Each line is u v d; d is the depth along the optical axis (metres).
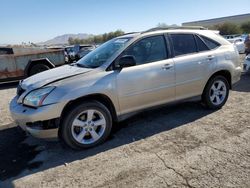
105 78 4.46
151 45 5.02
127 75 4.64
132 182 3.43
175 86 5.20
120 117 4.75
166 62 5.06
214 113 5.72
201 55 5.52
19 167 4.02
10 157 4.35
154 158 3.97
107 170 3.75
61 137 4.39
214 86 5.81
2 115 6.68
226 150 4.06
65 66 5.34
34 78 4.81
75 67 4.98
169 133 4.83
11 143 4.89
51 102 4.09
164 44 5.16
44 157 4.27
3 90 10.75
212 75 5.70
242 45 20.94
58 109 4.11
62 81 4.30
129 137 4.77
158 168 3.70
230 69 5.91
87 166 3.90
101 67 4.56
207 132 4.77
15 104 4.59
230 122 5.16
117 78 4.55
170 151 4.15
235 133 4.65
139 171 3.66
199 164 3.72
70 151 4.41
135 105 4.83
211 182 3.31
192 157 3.92
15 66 11.57
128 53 4.75
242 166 3.61
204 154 3.98
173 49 5.23
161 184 3.34
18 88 4.98
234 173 3.46
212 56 5.65
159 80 4.97
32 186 3.51
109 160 4.02
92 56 5.21
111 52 4.81
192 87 5.45
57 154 4.34
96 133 4.48
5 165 4.10
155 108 5.14
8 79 11.59
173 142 4.45
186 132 4.82
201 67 5.48
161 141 4.52
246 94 7.14
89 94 4.30
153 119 5.56
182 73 5.24
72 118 4.24
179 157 3.95
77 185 3.46
